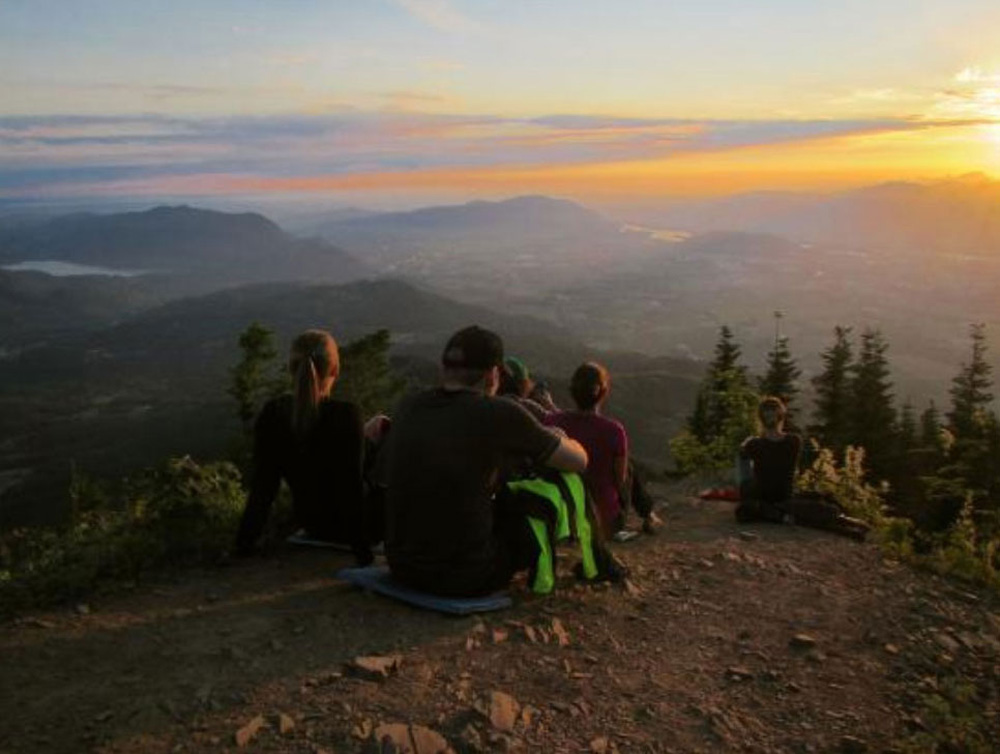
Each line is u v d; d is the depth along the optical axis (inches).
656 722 163.9
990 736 169.6
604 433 278.4
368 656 182.5
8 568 241.1
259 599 218.8
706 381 983.0
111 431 6530.5
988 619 232.8
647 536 309.1
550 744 152.9
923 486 1002.7
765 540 304.2
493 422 201.9
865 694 182.4
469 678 175.3
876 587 251.9
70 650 185.9
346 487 244.2
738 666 191.5
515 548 215.9
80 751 144.7
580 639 200.1
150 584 230.8
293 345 249.6
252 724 151.4
